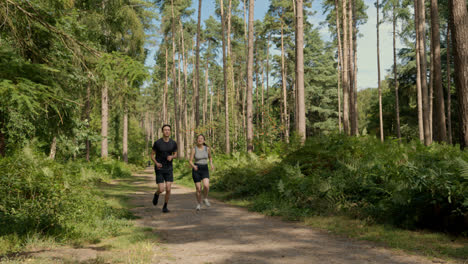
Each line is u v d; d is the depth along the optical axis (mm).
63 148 13281
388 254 3752
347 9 29984
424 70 20922
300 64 12344
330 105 48219
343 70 25094
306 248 4090
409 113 36969
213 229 5469
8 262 3150
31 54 5984
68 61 6227
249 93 17391
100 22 11930
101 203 6512
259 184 10070
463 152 5973
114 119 36219
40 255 3576
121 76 4652
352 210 6129
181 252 3932
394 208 5391
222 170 14016
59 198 5719
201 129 29656
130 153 47312
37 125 6613
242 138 28188
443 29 30844
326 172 7934
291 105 46000
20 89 3729
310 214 6484
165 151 7418
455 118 32688
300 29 12453
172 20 39062
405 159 6477
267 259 3592
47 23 5520
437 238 4438
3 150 7250
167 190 7398
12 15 5336
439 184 4801
